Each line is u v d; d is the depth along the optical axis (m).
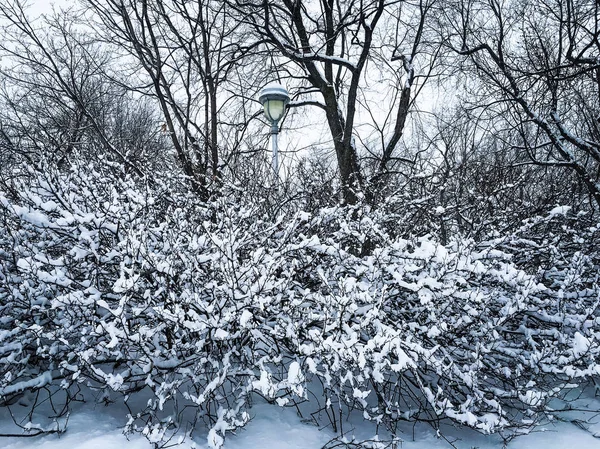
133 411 3.50
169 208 4.33
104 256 3.61
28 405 3.56
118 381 2.98
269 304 3.46
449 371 3.51
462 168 6.32
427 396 3.25
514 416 3.62
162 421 3.07
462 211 5.49
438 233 5.45
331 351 3.19
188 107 6.81
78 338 3.56
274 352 3.65
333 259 4.05
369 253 5.07
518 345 4.07
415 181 5.80
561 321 4.12
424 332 3.70
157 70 6.79
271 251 3.84
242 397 3.38
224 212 4.12
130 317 3.59
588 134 7.58
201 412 3.44
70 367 3.14
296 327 3.48
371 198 5.80
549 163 6.27
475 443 3.40
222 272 3.38
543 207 5.68
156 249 4.00
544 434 3.53
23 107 9.50
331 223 4.91
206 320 3.33
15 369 3.48
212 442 2.84
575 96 7.52
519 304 3.60
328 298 3.43
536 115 6.29
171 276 3.43
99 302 3.06
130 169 5.70
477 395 3.38
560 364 3.60
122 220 3.72
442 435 3.36
